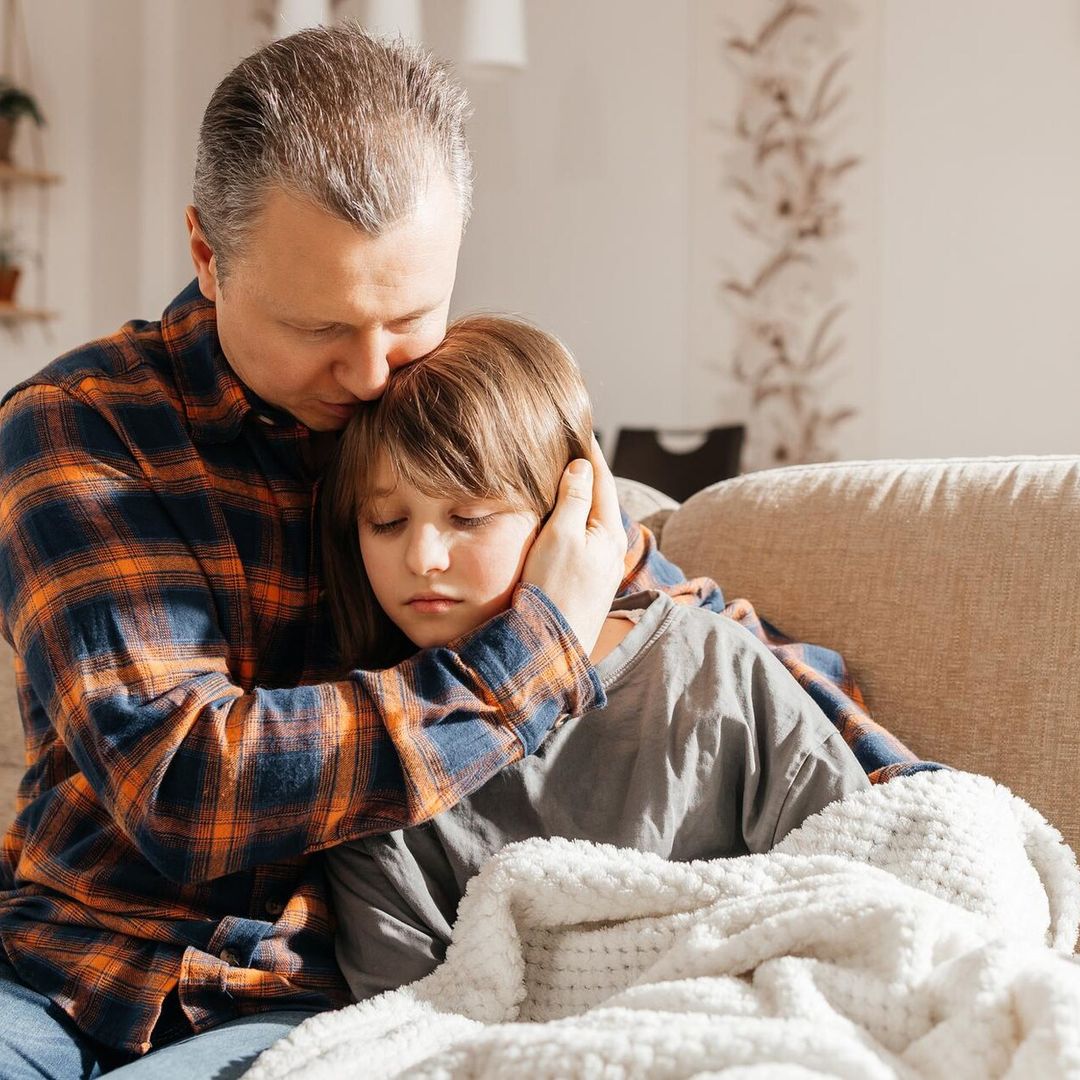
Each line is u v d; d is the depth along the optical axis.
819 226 3.99
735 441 3.56
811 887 0.79
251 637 0.96
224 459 0.98
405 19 3.29
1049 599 1.10
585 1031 0.65
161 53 4.47
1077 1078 0.58
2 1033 0.84
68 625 0.85
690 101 4.18
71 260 4.52
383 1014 0.81
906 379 3.87
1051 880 0.91
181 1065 0.79
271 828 0.82
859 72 3.90
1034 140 3.65
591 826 0.91
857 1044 0.63
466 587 0.90
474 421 0.90
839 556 1.24
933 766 0.95
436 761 0.82
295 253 0.82
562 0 4.36
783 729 0.94
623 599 1.03
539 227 4.44
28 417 0.94
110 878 0.91
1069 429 3.64
